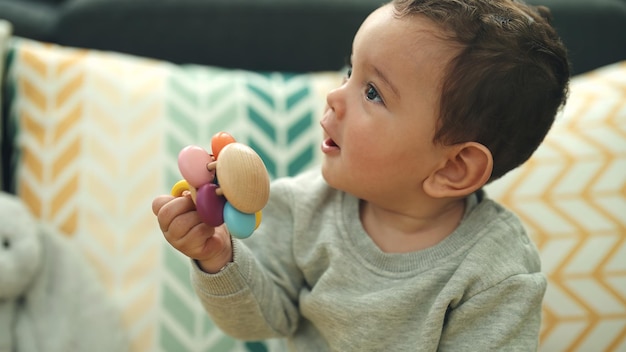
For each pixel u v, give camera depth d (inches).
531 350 28.2
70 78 45.5
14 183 44.5
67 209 42.6
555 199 40.9
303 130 45.2
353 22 54.1
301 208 31.2
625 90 44.3
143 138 44.1
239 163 22.7
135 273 41.4
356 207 30.8
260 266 30.4
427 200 29.4
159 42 54.1
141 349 40.1
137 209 42.6
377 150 27.4
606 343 38.4
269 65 55.2
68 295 40.3
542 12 31.6
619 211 40.4
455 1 27.0
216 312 29.7
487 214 29.9
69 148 43.8
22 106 45.1
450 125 26.9
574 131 42.8
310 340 32.4
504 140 28.0
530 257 29.9
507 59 26.5
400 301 28.6
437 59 26.3
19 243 39.4
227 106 45.3
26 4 56.0
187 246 25.9
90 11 53.4
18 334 39.4
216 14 53.6
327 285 29.9
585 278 39.4
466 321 28.4
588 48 55.5
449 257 29.0
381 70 26.8
